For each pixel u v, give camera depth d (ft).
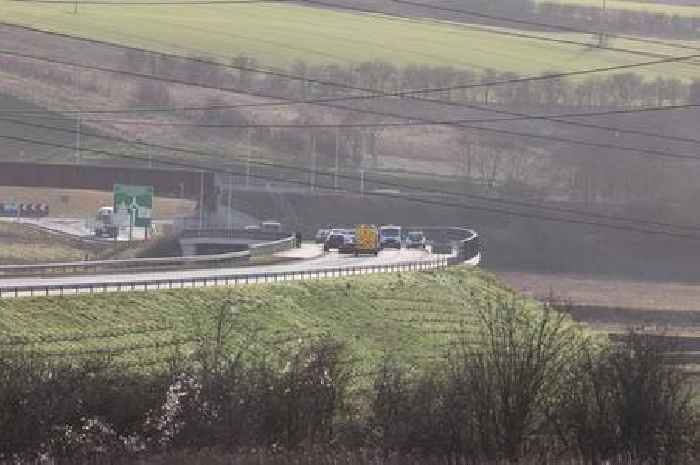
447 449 402.31
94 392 395.14
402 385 442.09
